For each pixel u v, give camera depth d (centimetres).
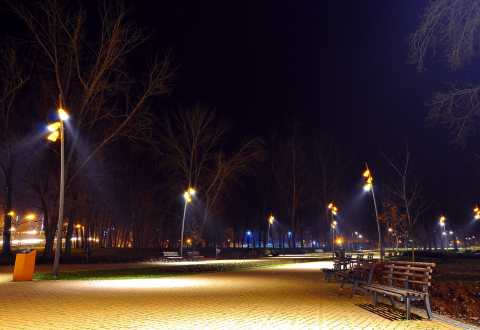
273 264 3139
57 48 2805
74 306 925
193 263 3084
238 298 1103
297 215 6600
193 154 4359
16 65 2947
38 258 2847
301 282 1603
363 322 757
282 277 1855
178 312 862
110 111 2947
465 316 822
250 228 6744
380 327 708
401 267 941
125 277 1811
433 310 900
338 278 1681
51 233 2991
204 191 4572
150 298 1084
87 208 4041
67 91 2903
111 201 5456
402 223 2506
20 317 776
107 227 6097
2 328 672
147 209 4962
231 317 811
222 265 2817
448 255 3534
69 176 3034
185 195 3844
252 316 825
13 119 3056
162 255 4566
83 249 5094
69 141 2984
